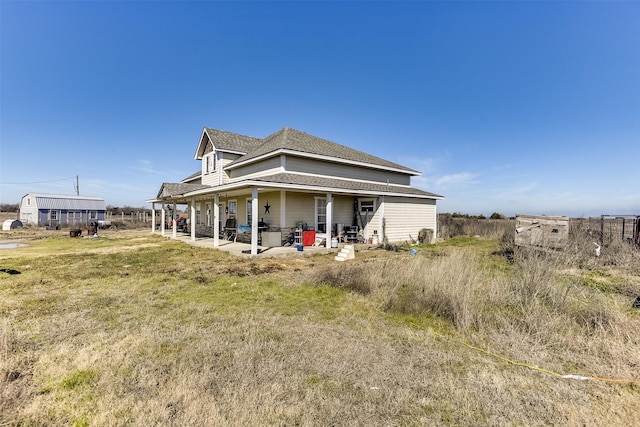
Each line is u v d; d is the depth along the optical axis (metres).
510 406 2.79
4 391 2.83
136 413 2.63
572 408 2.75
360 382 3.16
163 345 3.97
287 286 7.07
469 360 3.68
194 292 6.60
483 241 19.19
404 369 3.43
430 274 6.45
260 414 2.62
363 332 4.48
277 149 14.14
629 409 2.73
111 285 7.20
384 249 14.66
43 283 7.40
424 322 4.94
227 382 3.11
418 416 2.64
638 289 6.69
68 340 4.13
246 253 11.73
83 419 2.57
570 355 3.80
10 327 4.55
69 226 32.31
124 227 33.56
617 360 3.60
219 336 4.28
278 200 14.52
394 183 20.03
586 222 15.89
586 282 7.37
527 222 12.15
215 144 18.52
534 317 4.67
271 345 3.98
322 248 13.40
